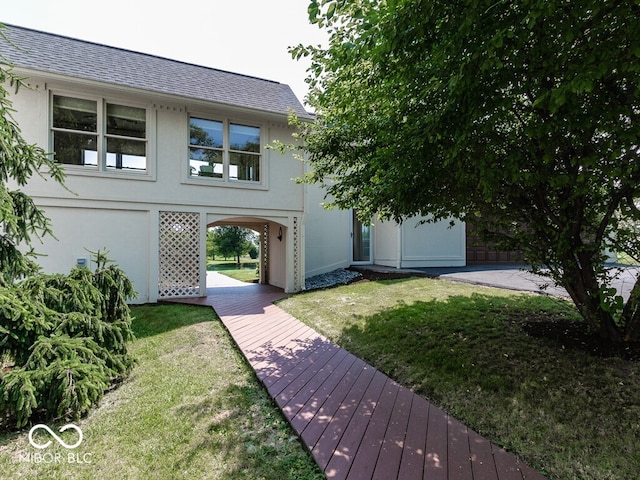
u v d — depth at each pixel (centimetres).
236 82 1003
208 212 892
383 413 305
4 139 344
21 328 310
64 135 751
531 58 246
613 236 377
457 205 420
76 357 316
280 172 976
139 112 822
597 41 219
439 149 319
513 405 307
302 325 607
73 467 242
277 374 392
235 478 228
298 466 238
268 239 1195
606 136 285
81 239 764
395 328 528
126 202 804
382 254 1311
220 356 465
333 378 382
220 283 1245
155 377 396
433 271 1047
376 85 404
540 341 420
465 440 263
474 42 246
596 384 320
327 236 1237
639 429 261
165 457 251
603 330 397
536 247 410
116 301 421
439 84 275
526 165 323
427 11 237
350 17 322
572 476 221
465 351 421
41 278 370
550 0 198
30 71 675
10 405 273
